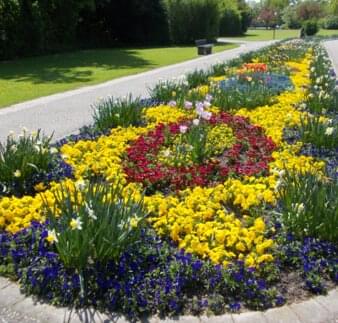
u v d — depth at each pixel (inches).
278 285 135.3
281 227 161.0
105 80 590.9
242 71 537.0
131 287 127.8
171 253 143.8
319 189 158.4
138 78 607.8
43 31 1004.6
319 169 214.4
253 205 177.5
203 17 1418.6
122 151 240.5
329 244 148.6
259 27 3080.7
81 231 130.0
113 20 1360.7
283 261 144.0
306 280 135.2
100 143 249.6
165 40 1430.9
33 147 203.5
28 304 126.7
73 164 219.0
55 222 141.3
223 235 149.2
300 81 490.0
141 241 146.9
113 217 135.9
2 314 123.3
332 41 1466.5
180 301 126.0
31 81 584.7
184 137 251.8
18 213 163.2
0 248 145.3
